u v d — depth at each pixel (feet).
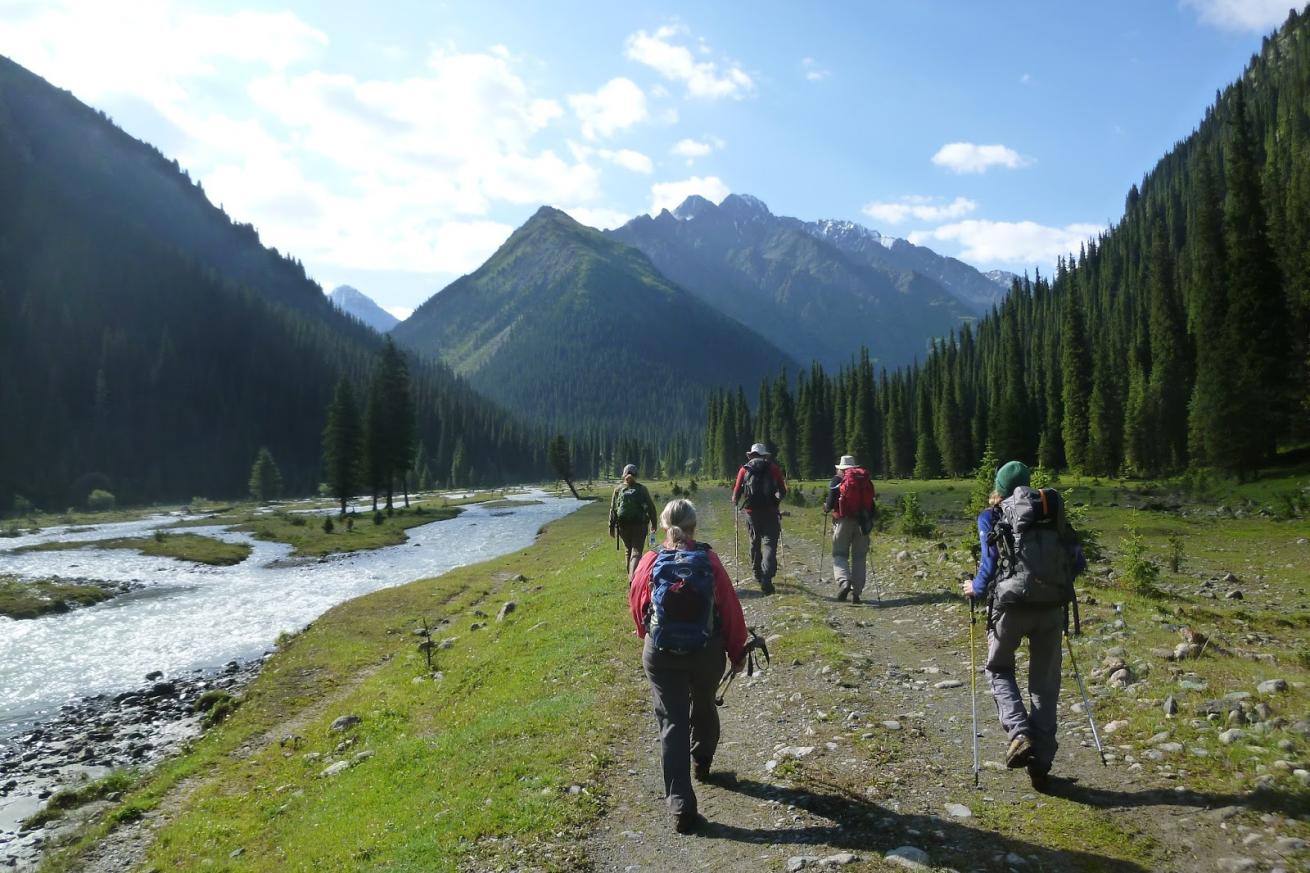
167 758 46.37
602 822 19.12
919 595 44.04
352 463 267.18
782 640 35.14
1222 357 198.90
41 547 167.63
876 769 20.51
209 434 538.88
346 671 59.21
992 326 539.29
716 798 19.81
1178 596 56.18
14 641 80.53
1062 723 23.20
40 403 475.31
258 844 28.27
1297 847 14.79
